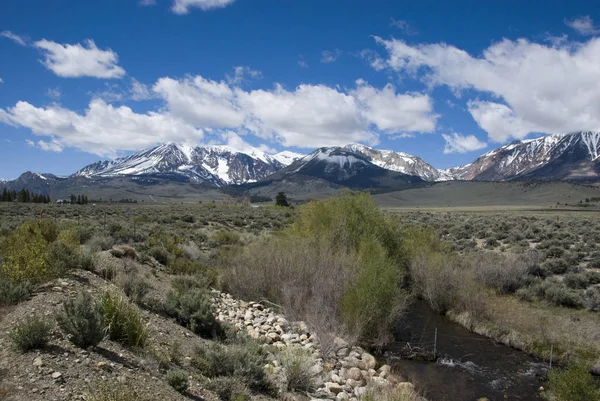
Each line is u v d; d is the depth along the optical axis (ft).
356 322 45.21
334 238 72.90
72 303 24.82
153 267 58.54
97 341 23.27
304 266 55.52
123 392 18.78
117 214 171.32
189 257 74.23
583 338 48.62
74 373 19.90
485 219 199.11
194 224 140.05
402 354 46.01
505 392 37.55
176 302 38.22
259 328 42.86
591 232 123.24
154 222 131.34
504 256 82.17
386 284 47.88
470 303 58.54
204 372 26.63
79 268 40.22
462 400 35.37
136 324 26.58
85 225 88.33
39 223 54.49
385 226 76.13
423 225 157.89
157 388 21.13
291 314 48.65
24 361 19.90
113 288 35.32
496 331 52.34
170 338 30.81
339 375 34.68
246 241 100.17
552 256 92.12
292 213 194.70
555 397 35.32
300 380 29.71
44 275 32.83
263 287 56.39
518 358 46.14
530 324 52.85
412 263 73.26
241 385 25.20
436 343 49.83
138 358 24.06
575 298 59.57
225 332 36.73
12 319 24.89
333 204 79.61
